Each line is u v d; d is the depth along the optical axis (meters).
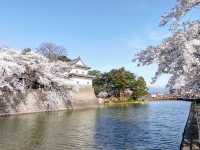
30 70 46.28
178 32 10.37
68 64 64.81
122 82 90.88
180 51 9.77
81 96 67.62
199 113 22.97
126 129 29.83
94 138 24.16
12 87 40.41
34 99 47.50
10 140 22.25
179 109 61.66
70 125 31.92
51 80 49.16
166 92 10.36
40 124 31.72
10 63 38.59
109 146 21.02
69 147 20.44
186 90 10.13
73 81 60.47
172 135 26.14
